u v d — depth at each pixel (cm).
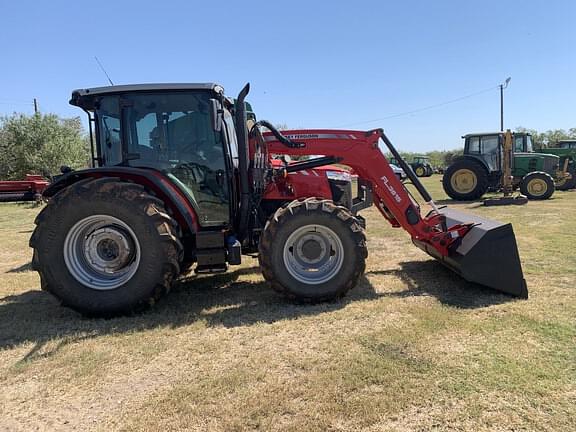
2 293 462
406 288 432
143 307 379
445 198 1420
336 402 235
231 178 420
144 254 370
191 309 388
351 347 300
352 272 395
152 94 400
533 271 474
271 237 390
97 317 374
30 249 732
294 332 331
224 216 423
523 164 1413
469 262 398
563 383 246
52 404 246
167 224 375
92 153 437
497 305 373
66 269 369
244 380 260
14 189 1719
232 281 477
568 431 207
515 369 262
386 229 813
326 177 473
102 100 404
